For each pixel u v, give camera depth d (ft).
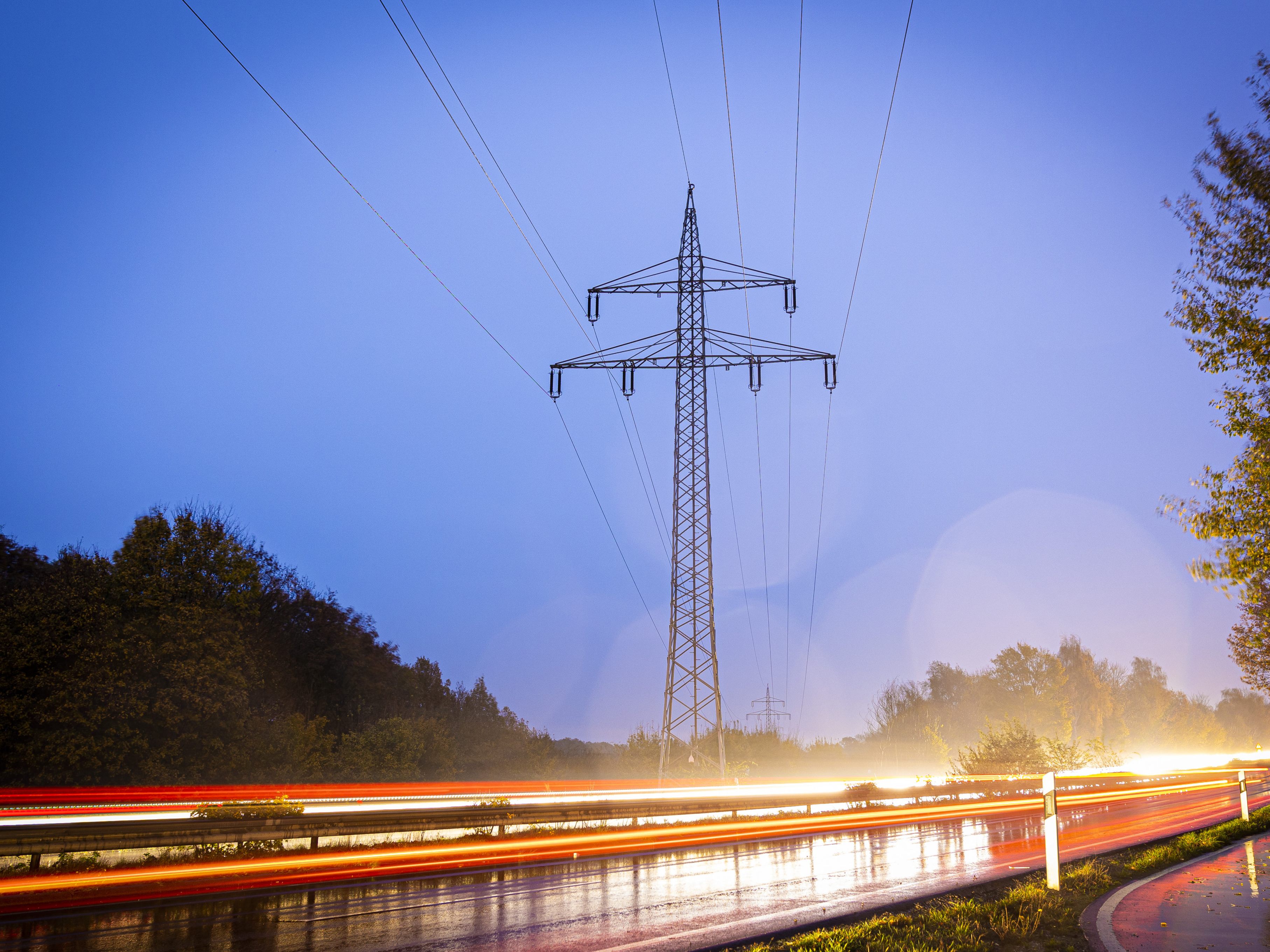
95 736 103.76
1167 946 27.71
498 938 30.94
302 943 30.17
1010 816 94.94
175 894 40.93
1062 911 33.83
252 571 132.05
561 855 58.70
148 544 122.31
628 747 204.03
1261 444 31.45
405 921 34.19
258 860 52.13
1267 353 30.71
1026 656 263.90
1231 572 32.68
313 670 167.22
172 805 91.25
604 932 31.91
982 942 28.32
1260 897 36.96
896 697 309.83
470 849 61.21
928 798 121.49
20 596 108.78
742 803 92.12
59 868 45.50
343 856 54.19
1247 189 31.32
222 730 117.80
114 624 113.29
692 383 134.31
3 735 98.32
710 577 124.98
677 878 47.11
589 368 137.28
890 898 39.06
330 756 143.13
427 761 161.68
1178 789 152.46
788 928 32.24
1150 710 333.83
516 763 203.72
